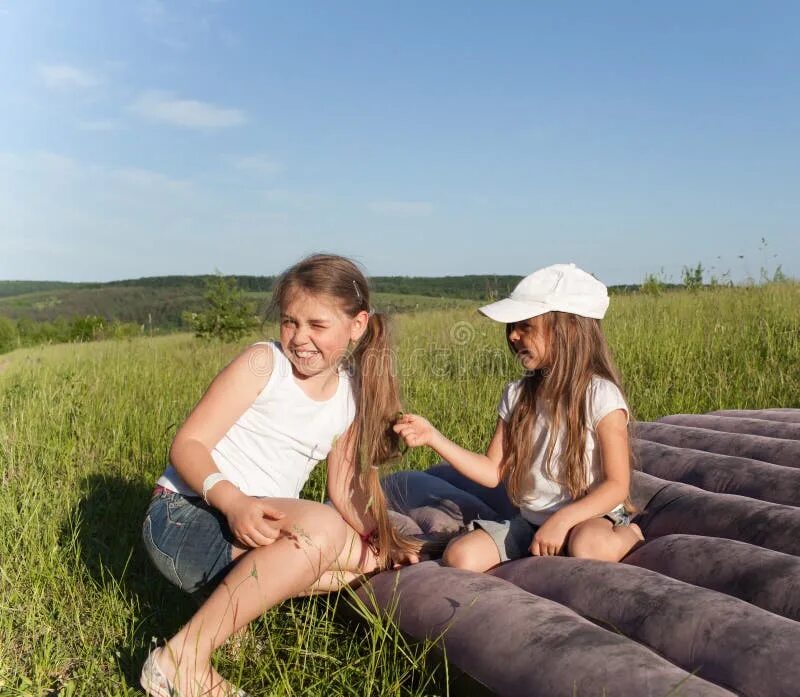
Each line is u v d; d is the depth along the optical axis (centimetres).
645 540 273
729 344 711
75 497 355
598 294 280
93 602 267
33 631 244
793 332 709
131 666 231
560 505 274
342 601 253
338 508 264
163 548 234
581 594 217
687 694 160
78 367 657
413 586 230
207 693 204
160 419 503
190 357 811
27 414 475
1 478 382
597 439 268
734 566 221
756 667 171
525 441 280
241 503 217
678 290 1180
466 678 194
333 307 236
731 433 355
